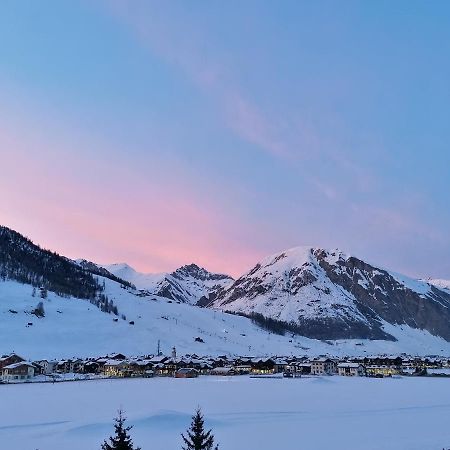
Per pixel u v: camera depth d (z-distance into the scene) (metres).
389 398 108.19
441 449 53.59
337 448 54.34
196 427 29.38
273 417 75.81
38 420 71.94
